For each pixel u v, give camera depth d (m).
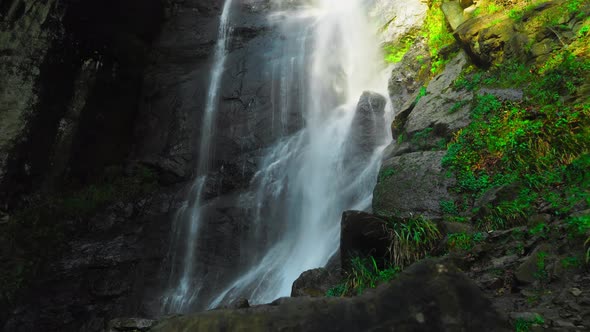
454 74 10.80
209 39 17.83
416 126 10.14
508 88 8.89
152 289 11.44
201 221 12.79
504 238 5.45
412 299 3.02
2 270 11.11
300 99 15.53
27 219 12.28
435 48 12.61
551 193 5.86
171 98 16.50
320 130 14.35
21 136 12.76
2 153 12.35
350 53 16.03
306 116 15.13
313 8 19.17
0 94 12.48
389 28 15.52
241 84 16.11
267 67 16.48
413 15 15.20
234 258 11.90
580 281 4.00
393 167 9.12
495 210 6.20
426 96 10.95
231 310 3.24
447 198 7.68
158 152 15.47
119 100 16.09
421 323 2.91
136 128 16.48
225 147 14.98
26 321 10.60
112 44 15.61
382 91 14.47
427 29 13.68
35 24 13.15
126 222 13.15
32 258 11.60
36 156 13.20
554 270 4.20
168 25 18.03
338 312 3.08
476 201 7.09
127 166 15.18
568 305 3.69
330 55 16.27
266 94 15.78
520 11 9.81
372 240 6.61
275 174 13.75
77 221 12.94
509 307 4.00
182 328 3.18
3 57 12.54
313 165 13.20
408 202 8.05
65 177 14.08
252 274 11.28
